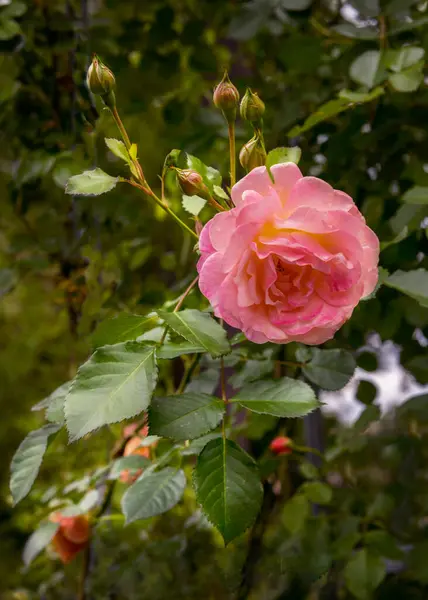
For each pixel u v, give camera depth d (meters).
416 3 0.67
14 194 0.81
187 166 0.46
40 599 0.84
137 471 0.62
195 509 0.76
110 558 0.76
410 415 0.64
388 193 0.68
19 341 1.23
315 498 0.64
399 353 0.72
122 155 0.46
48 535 0.60
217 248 0.39
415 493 0.68
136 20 0.83
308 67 0.70
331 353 0.55
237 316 0.39
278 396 0.42
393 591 0.63
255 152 0.44
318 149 0.73
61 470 0.84
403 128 0.68
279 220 0.39
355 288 0.40
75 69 0.78
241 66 0.88
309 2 0.69
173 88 0.84
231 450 0.41
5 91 0.77
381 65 0.58
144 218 0.79
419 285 0.47
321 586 0.69
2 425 1.24
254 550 0.67
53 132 0.77
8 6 0.74
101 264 0.78
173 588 0.73
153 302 0.73
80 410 0.39
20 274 0.81
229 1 0.84
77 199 0.78
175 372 0.80
